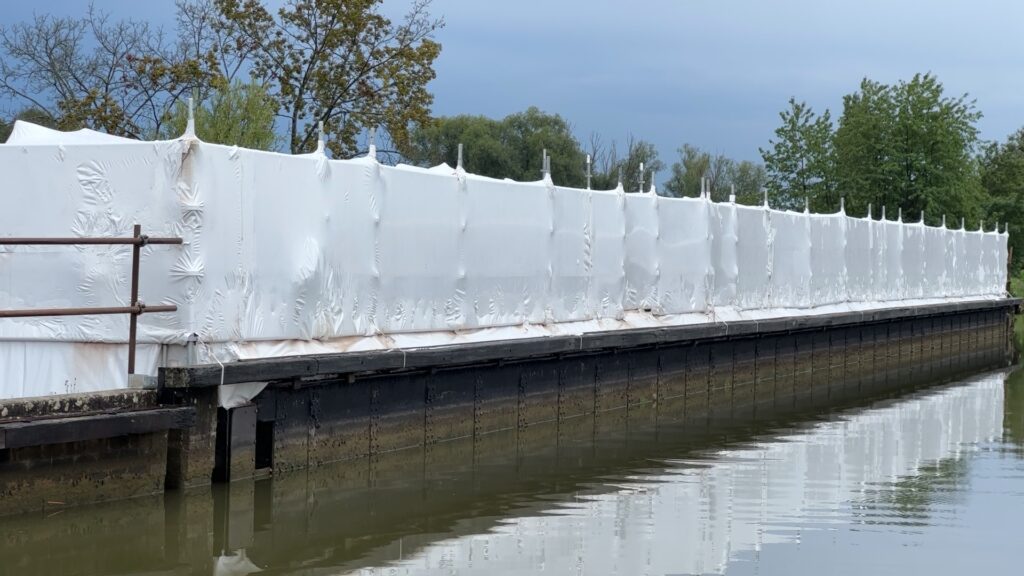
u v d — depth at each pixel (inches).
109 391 485.1
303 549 453.4
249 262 541.6
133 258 500.1
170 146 511.8
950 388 1170.0
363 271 619.5
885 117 2301.9
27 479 445.7
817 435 808.9
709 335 982.4
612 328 874.8
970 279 1868.8
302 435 574.9
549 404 793.6
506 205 749.3
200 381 496.7
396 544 466.3
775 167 2346.2
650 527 506.3
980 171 2967.5
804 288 1229.7
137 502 490.0
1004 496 593.6
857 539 494.0
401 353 619.2
